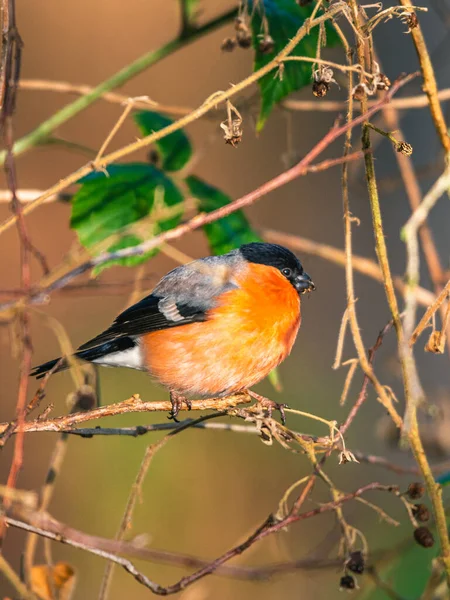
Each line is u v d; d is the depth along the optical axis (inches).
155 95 737.6
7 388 609.3
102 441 607.8
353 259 429.7
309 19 266.8
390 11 276.4
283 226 776.3
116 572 560.4
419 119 746.8
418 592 338.6
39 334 626.2
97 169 272.8
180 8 346.9
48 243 677.9
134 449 608.4
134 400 288.0
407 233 246.7
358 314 757.9
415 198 409.7
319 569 336.5
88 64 727.7
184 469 611.8
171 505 597.9
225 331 374.9
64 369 321.4
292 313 390.0
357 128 426.3
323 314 759.7
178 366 380.2
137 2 745.6
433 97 284.7
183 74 751.7
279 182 271.3
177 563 330.6
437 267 410.3
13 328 261.4
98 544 309.9
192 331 376.8
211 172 757.3
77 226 316.2
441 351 264.1
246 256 392.8
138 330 383.2
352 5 271.4
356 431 666.2
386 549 349.4
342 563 276.7
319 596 537.3
